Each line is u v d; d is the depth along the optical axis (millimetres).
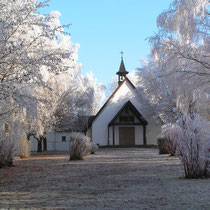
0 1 9812
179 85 12602
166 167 11883
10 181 9789
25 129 20328
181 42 12586
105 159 17734
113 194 6637
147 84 15219
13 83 9125
